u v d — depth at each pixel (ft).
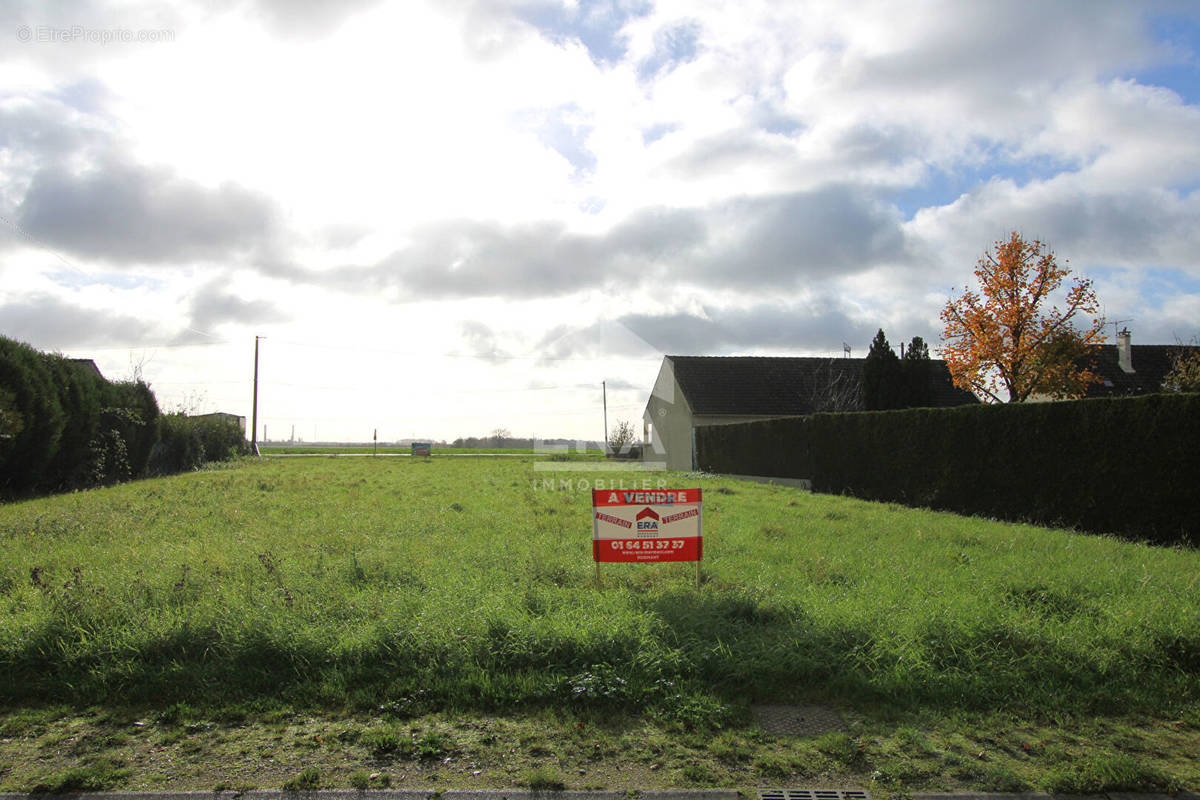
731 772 13.23
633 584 24.43
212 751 14.01
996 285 82.02
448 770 13.25
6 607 20.42
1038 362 80.64
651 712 15.38
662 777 13.04
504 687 16.26
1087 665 17.04
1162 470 35.76
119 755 13.87
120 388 85.15
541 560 27.07
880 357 93.91
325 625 18.69
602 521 23.49
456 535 35.42
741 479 89.86
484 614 19.02
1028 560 28.37
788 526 39.27
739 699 15.84
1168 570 26.13
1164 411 35.78
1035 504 43.70
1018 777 12.92
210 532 36.58
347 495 57.47
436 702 15.98
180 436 104.32
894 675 16.42
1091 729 14.76
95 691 16.53
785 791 12.59
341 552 30.50
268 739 14.49
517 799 12.33
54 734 14.73
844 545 32.58
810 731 14.79
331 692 16.24
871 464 61.41
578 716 15.42
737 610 20.45
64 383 68.90
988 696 15.98
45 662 17.38
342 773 13.17
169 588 21.62
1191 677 16.65
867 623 18.71
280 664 17.40
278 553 29.27
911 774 13.05
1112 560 28.76
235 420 154.40
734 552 30.91
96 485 74.95
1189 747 14.07
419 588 23.41
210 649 17.78
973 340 84.43
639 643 17.69
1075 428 41.06
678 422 125.39
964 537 35.27
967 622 18.45
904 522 41.88
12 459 60.34
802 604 20.81
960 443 50.49
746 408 117.91
